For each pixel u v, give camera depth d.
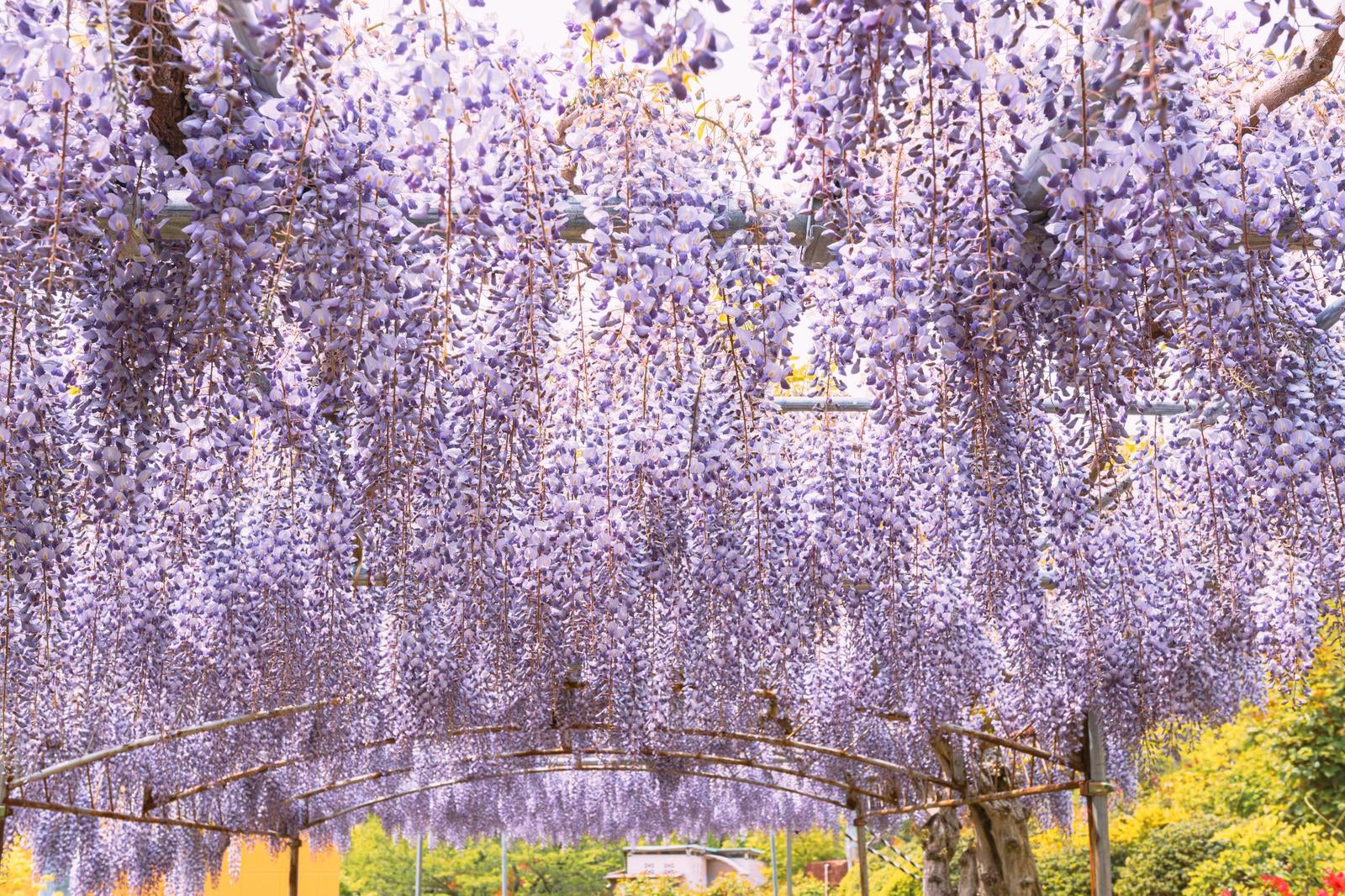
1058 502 3.44
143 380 2.65
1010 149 2.50
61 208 2.27
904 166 2.53
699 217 2.59
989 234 2.36
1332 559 3.87
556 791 11.32
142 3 2.08
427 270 2.58
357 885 26.23
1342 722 10.07
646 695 5.94
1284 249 2.79
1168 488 4.77
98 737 5.94
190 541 3.45
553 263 2.83
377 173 2.40
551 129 2.67
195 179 2.23
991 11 2.22
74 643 4.03
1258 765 10.94
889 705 5.22
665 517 3.86
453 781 9.56
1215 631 5.32
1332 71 2.61
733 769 10.79
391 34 2.24
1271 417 3.08
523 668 4.50
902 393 2.95
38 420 2.71
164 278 2.58
